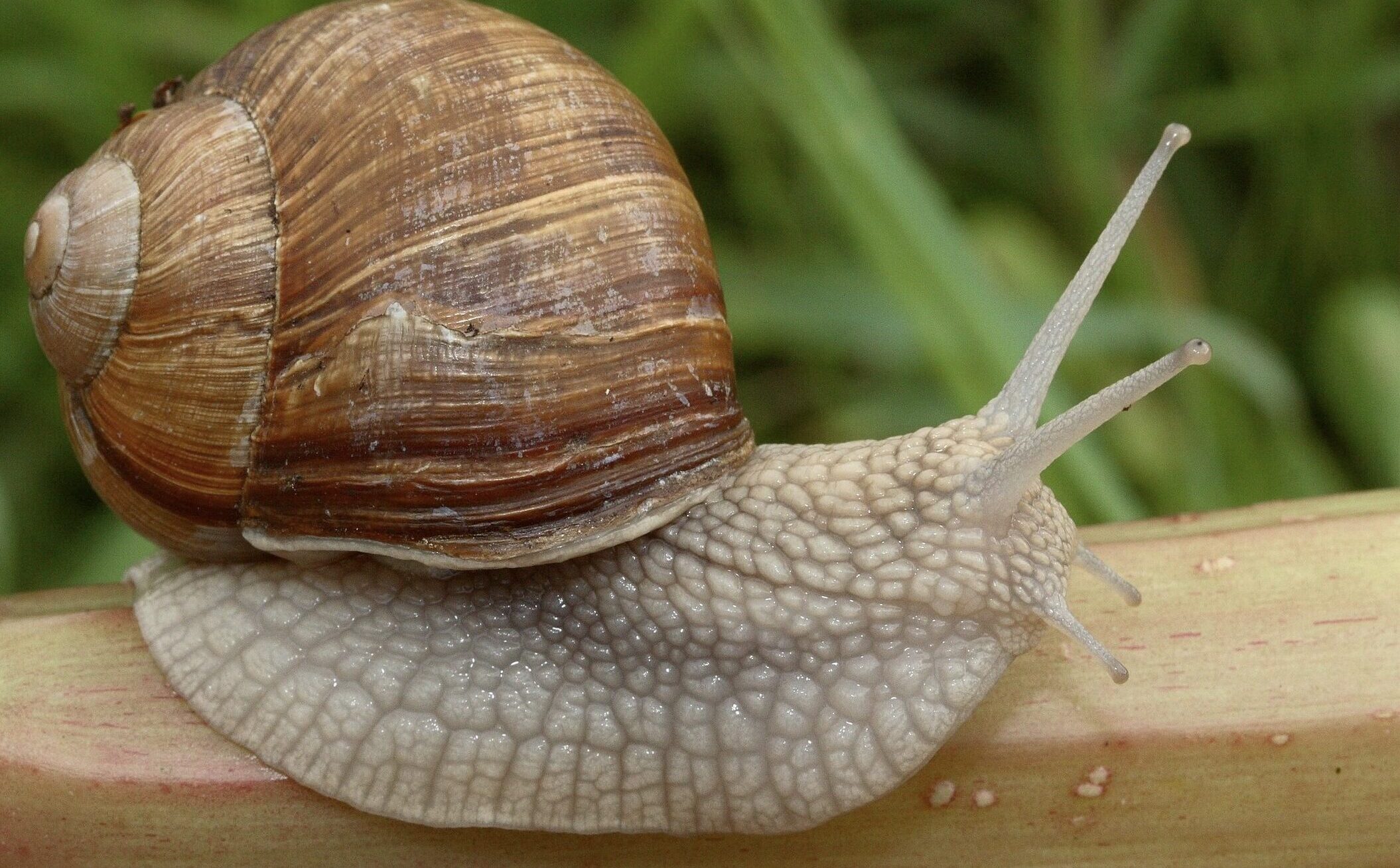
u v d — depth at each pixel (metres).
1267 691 0.15
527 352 0.16
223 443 0.16
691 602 0.16
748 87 0.23
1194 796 0.15
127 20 0.23
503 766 0.16
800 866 0.16
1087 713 0.15
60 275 0.16
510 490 0.16
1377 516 0.16
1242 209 0.26
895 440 0.17
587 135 0.16
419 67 0.16
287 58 0.16
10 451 0.22
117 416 0.16
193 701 0.16
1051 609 0.16
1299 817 0.15
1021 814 0.16
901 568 0.16
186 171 0.16
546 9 0.23
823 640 0.16
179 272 0.16
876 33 0.26
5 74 0.23
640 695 0.16
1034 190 0.26
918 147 0.26
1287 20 0.24
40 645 0.16
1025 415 0.16
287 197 0.16
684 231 0.16
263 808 0.16
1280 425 0.22
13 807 0.15
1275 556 0.16
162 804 0.16
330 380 0.16
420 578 0.17
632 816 0.16
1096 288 0.17
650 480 0.16
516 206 0.16
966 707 0.16
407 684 0.16
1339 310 0.23
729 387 0.17
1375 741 0.15
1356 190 0.24
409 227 0.16
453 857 0.16
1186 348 0.15
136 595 0.17
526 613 0.17
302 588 0.17
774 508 0.16
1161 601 0.16
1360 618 0.15
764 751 0.16
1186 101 0.25
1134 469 0.23
